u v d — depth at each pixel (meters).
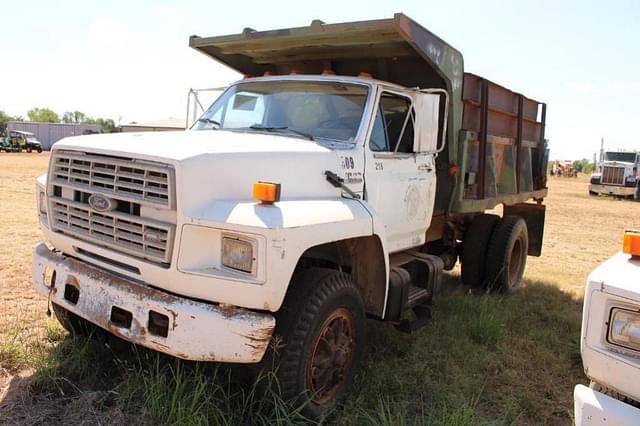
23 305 5.02
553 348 4.92
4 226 9.24
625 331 2.29
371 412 3.47
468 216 6.80
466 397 3.81
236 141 3.62
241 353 2.84
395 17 4.36
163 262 3.00
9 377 3.59
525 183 7.78
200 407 3.09
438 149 5.07
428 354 4.50
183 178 2.93
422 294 4.72
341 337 3.54
